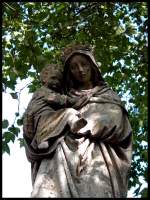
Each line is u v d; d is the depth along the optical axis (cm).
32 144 684
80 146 661
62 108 705
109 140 677
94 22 1307
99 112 691
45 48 1278
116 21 1315
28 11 1276
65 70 734
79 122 666
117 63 1316
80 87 734
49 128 679
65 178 637
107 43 1306
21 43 1193
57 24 1289
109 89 729
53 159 661
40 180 644
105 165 658
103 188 636
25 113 708
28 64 1196
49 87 727
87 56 730
